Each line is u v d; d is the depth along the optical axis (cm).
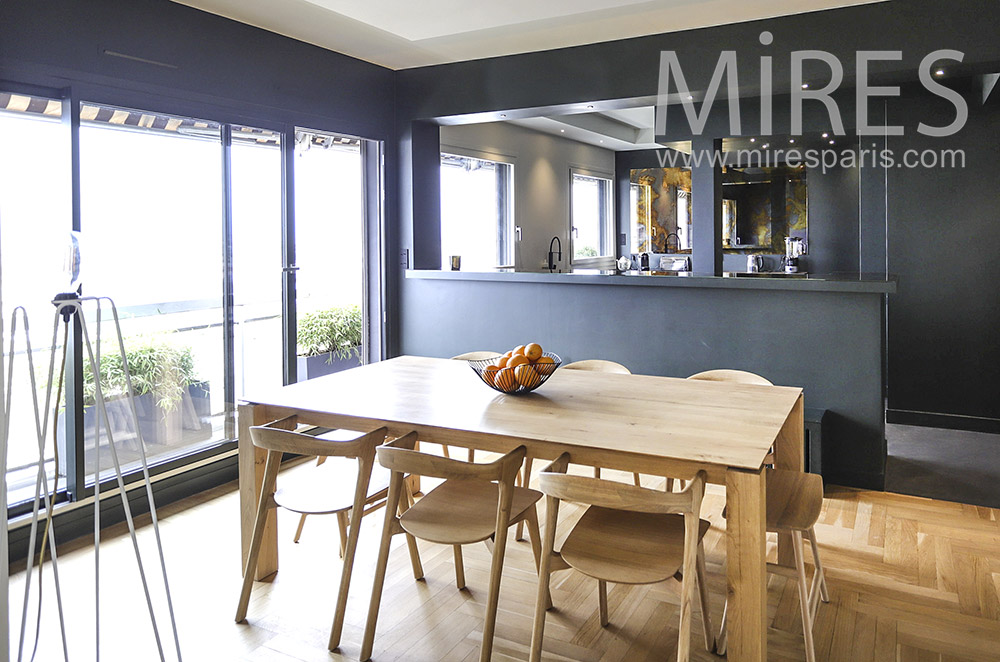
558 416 262
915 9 397
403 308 575
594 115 862
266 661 243
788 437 295
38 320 339
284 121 465
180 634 260
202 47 407
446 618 268
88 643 253
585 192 987
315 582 299
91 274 359
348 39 475
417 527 239
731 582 212
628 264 665
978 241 508
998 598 278
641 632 256
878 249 535
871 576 298
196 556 327
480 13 418
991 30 381
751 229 836
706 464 212
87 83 350
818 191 660
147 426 387
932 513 368
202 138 414
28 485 338
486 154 748
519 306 518
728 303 439
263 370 461
